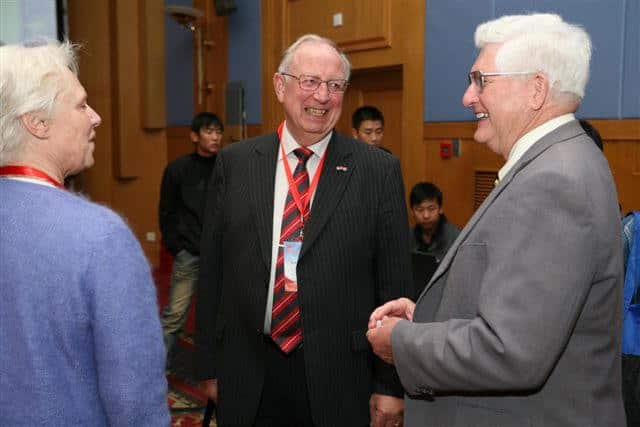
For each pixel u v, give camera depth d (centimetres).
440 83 431
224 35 648
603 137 343
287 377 166
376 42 480
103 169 662
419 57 446
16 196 98
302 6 552
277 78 174
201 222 355
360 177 169
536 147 115
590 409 111
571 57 115
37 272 95
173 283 365
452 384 111
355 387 167
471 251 115
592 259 103
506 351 102
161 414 102
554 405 111
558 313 101
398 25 461
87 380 99
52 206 98
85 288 96
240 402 169
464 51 411
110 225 100
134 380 97
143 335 99
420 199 316
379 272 172
